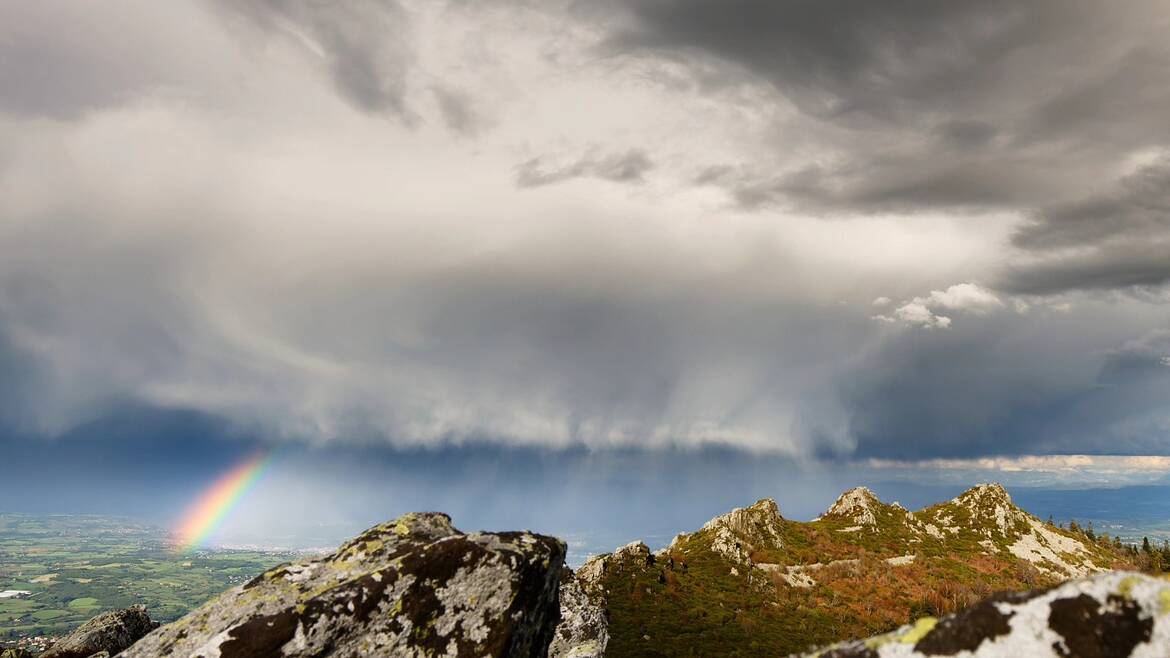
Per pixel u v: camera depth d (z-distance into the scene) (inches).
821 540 6161.4
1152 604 460.4
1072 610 474.9
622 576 4549.7
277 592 864.3
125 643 1226.0
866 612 4468.5
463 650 821.2
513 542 960.3
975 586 5182.1
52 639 1211.9
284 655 761.0
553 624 995.9
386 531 1032.8
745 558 5398.6
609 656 3179.1
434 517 1098.7
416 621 830.5
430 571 874.8
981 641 484.7
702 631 3641.7
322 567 932.6
